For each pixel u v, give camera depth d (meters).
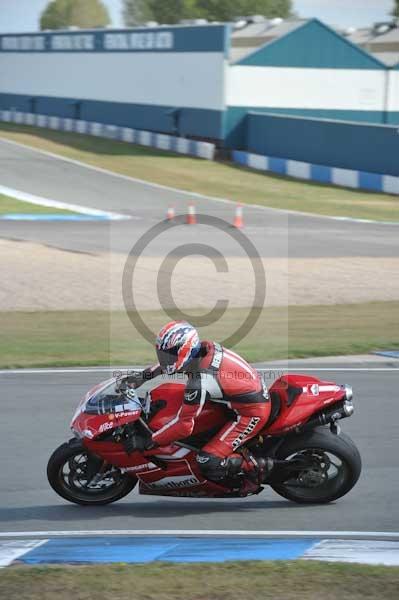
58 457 23.84
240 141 174.75
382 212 117.81
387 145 139.00
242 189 137.62
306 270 73.50
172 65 186.00
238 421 23.33
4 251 78.81
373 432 31.55
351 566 18.50
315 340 48.69
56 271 69.81
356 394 37.03
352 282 68.81
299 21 178.50
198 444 23.94
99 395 23.83
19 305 57.47
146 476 23.84
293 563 18.72
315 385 24.52
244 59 171.38
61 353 44.56
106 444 23.47
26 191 128.88
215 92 173.12
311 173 148.12
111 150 176.25
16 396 36.06
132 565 18.62
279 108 176.12
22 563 19.39
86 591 16.84
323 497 24.53
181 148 175.12
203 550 20.42
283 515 23.80
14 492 25.47
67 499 24.45
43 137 193.62
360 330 51.78
